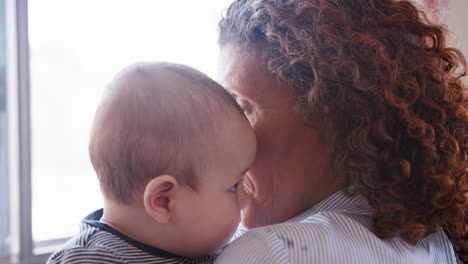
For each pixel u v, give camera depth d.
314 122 0.68
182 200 0.65
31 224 1.67
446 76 0.71
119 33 1.73
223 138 0.65
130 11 1.73
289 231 0.58
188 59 1.81
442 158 0.66
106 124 0.65
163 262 0.64
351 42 0.65
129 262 0.62
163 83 0.65
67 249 0.61
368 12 0.68
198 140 0.63
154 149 0.62
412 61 0.67
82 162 1.79
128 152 0.63
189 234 0.66
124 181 0.64
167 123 0.63
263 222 0.76
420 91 0.66
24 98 1.61
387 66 0.63
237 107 0.69
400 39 0.67
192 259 0.68
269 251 0.56
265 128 0.72
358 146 0.63
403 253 0.62
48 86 1.69
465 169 0.68
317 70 0.65
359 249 0.59
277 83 0.70
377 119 0.63
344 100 0.64
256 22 0.71
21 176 1.63
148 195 0.62
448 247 0.73
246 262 0.56
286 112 0.70
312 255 0.57
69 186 1.79
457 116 0.71
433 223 0.66
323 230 0.59
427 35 0.70
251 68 0.72
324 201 0.69
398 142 0.64
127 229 0.66
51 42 1.66
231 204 0.69
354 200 0.67
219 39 0.80
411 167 0.64
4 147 1.62
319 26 0.66
